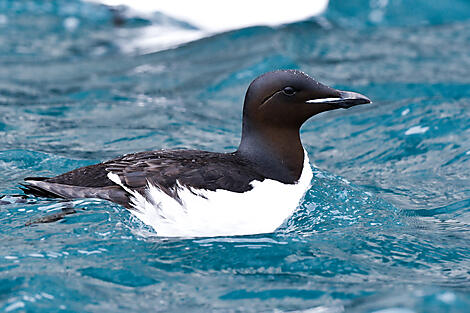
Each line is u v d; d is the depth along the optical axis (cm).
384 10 2420
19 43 2172
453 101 1506
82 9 2538
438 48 2027
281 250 798
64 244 777
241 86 1736
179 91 1717
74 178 855
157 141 1311
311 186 1032
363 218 944
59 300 654
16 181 1022
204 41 2167
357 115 1488
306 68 1809
